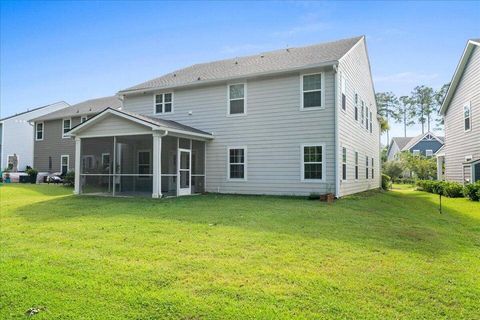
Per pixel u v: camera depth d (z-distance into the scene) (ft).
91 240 19.52
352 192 51.55
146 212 29.89
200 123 52.80
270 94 47.50
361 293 11.89
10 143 106.11
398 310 10.68
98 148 58.23
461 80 62.90
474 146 56.90
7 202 38.96
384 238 20.53
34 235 21.09
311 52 52.39
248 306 10.81
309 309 10.63
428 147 159.74
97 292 11.90
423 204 44.14
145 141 56.59
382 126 90.27
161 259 15.67
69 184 69.41
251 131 48.70
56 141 90.68
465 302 11.32
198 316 10.19
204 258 15.81
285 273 13.78
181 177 52.16
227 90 50.78
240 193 49.08
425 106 218.38
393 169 136.87
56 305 10.94
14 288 12.26
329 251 17.13
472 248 19.13
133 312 10.45
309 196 41.96
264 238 19.74
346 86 48.08
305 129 44.96
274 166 46.85
